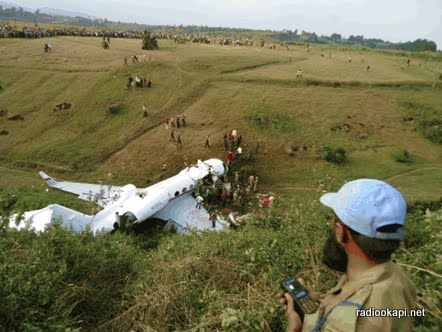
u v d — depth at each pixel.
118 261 7.30
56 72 50.78
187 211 23.02
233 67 53.50
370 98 46.72
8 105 43.62
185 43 75.69
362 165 34.16
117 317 5.41
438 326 2.75
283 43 97.44
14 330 4.67
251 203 27.73
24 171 33.47
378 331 1.62
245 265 5.38
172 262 6.32
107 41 68.62
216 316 4.07
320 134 38.72
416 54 80.44
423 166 34.88
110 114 42.16
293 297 2.39
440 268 3.71
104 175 33.12
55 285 5.82
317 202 7.32
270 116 40.53
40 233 7.73
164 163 33.88
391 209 1.77
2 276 5.34
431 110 44.16
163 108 42.59
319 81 49.53
